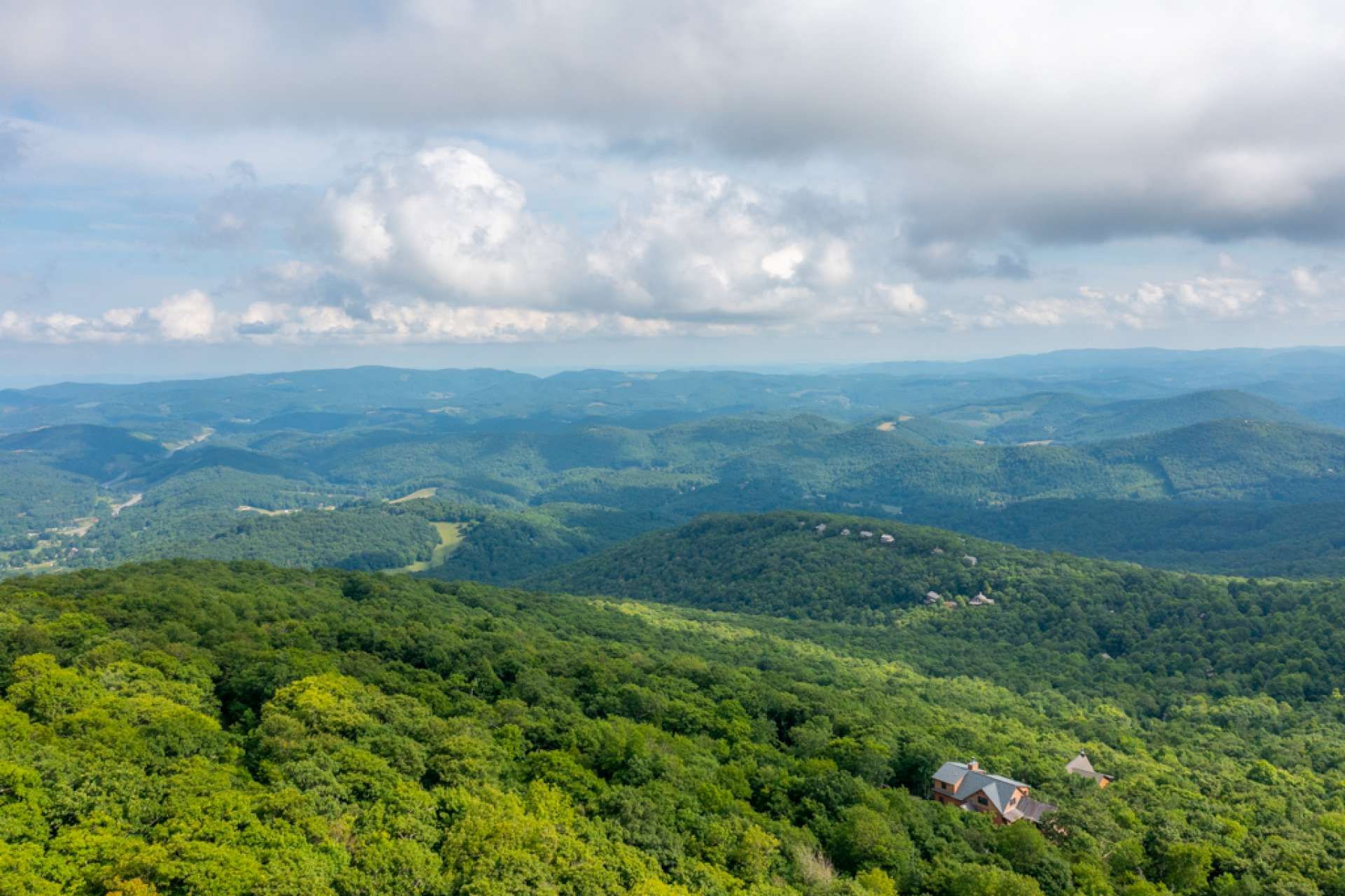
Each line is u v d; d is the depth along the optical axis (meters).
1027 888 64.69
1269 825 85.38
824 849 72.12
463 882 54.22
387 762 68.69
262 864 51.03
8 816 50.56
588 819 67.38
